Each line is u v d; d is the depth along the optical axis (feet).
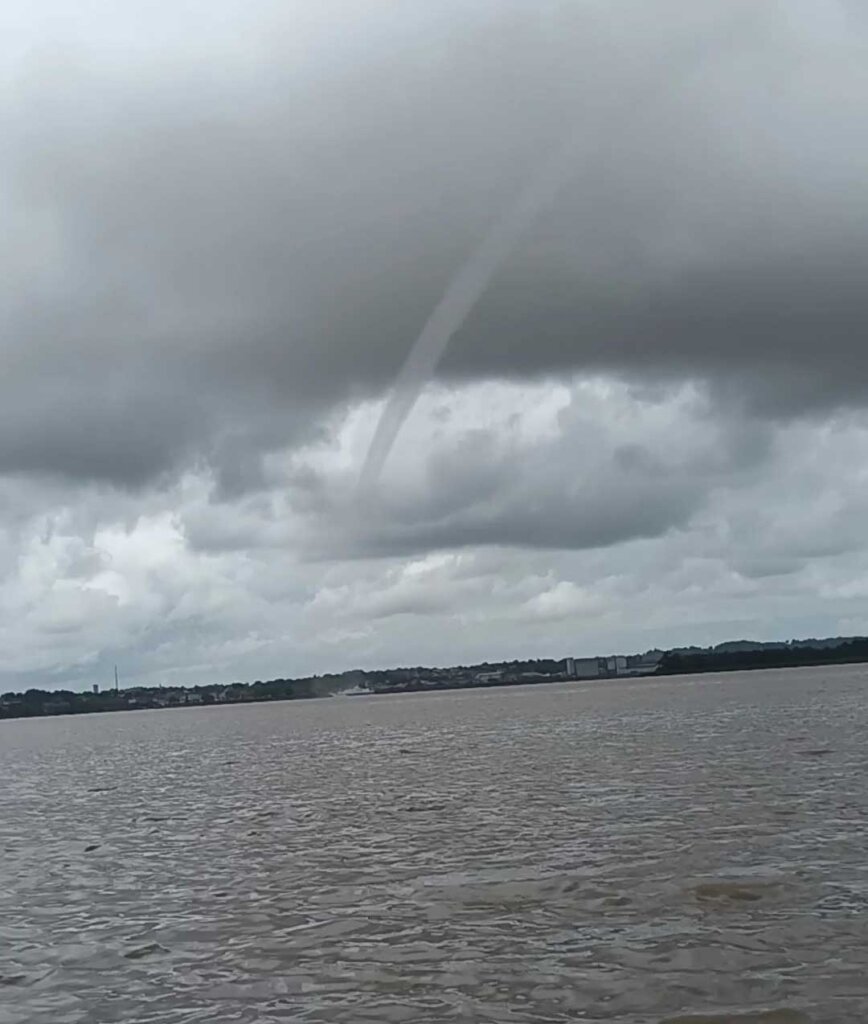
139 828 124.77
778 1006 46.91
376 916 68.23
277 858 94.68
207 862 95.14
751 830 90.68
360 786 161.48
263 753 278.05
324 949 60.90
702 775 139.85
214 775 206.80
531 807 118.93
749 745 185.06
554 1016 47.29
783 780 126.82
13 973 59.72
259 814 131.13
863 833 86.43
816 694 409.69
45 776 236.02
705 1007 47.24
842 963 52.47
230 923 69.10
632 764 165.17
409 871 83.61
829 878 70.54
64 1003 53.62
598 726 291.99
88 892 83.92
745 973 51.62
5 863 102.68
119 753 326.85
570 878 75.66
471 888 74.84
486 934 61.77
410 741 291.58
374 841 101.45
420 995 51.42
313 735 366.43
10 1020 51.26
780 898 65.72
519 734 284.20
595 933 60.34
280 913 71.20
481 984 52.47
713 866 76.33
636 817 103.71
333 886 79.61
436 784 156.56
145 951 63.05
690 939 57.82
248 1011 50.42
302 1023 48.24
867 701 327.47
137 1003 52.80
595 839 92.22
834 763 143.95
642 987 50.42
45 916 75.41
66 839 119.03
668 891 69.26
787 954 54.34
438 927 64.18
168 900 78.43
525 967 54.80
